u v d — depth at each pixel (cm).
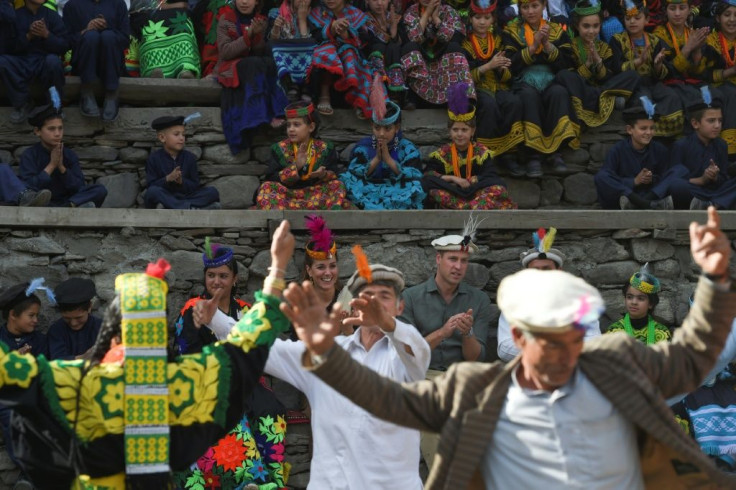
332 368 437
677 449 426
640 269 998
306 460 907
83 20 1116
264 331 506
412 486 648
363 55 1129
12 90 1043
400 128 1063
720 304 430
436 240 890
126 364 481
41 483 502
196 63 1148
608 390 429
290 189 1009
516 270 981
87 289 862
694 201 1055
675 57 1205
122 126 1081
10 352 480
